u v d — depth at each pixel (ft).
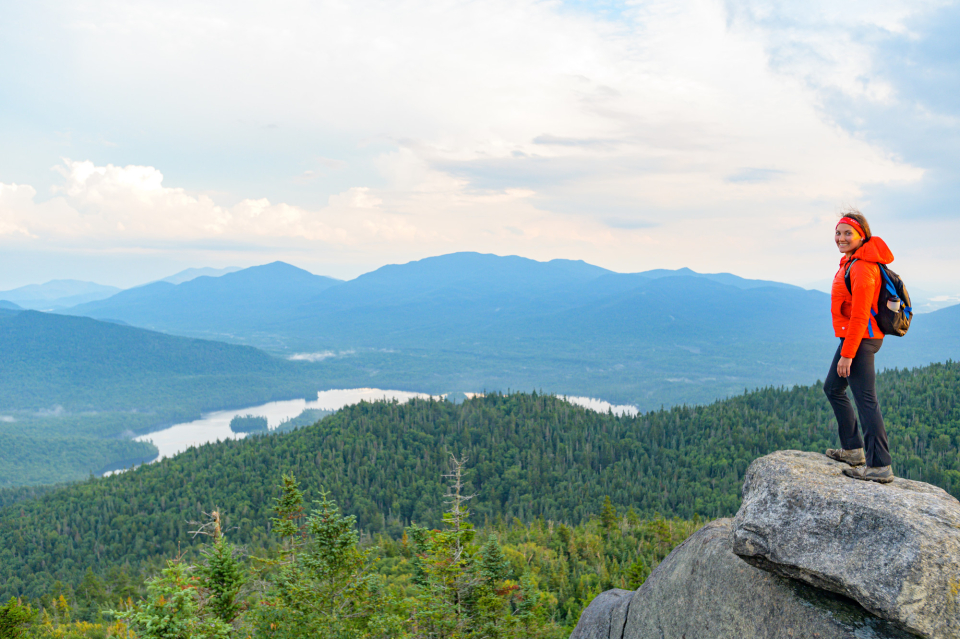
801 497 25.62
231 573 73.10
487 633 97.35
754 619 28.17
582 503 645.10
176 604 61.98
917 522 22.17
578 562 323.37
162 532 634.43
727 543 32.42
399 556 311.06
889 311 25.80
